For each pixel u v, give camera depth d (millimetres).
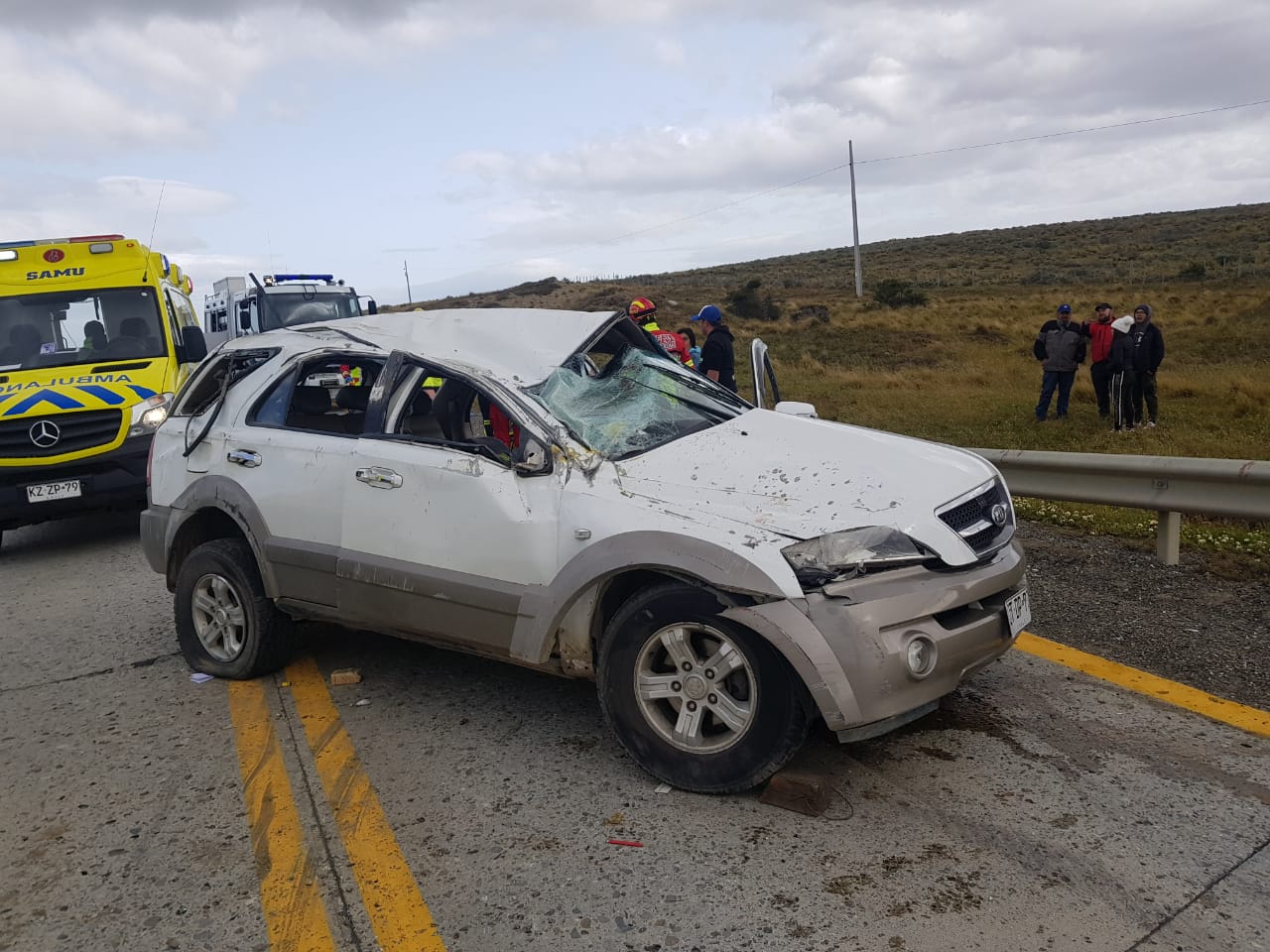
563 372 4246
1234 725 4000
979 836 3240
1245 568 5961
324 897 3070
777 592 3221
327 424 4844
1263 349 21578
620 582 3713
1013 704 4281
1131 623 5219
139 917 3008
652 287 69688
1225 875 2977
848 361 25453
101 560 8242
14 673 5359
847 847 3201
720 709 3484
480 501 3893
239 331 19547
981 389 17922
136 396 8516
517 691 4691
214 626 5078
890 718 3291
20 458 8078
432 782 3797
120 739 4359
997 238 105062
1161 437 11094
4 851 3443
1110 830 3248
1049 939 2701
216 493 4820
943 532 3486
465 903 3000
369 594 4262
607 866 3162
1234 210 102688
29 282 9250
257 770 3980
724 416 4371
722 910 2900
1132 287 46844
